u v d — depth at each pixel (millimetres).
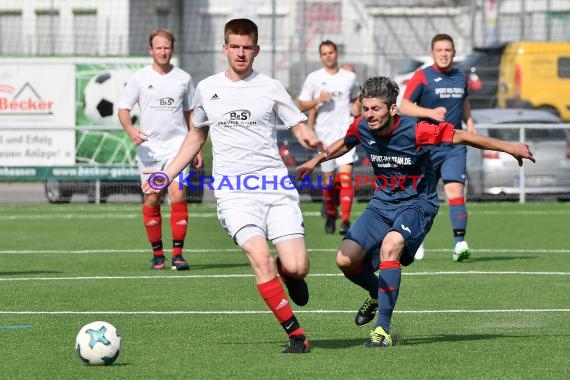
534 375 19250
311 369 19766
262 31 91438
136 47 94062
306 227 50969
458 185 36781
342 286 31531
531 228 50312
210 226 52688
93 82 65438
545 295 29594
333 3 92875
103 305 28062
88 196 65250
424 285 31609
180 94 35906
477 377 19062
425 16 95188
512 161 63781
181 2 95438
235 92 22250
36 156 64250
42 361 20703
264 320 25672
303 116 22234
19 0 91438
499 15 93000
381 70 94000
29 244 44312
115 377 19172
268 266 21375
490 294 29797
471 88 76688
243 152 22141
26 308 27594
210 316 26297
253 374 19359
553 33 97750
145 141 35250
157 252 36219
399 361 20500
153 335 23672
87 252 41406
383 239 22734
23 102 65312
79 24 92062
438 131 22281
